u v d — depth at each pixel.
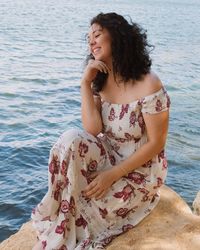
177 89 14.91
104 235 3.18
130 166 3.12
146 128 3.15
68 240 3.13
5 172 7.84
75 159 3.03
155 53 22.25
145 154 3.12
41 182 7.52
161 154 3.26
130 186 3.18
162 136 3.14
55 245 3.09
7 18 30.78
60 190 3.10
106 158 3.21
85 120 3.30
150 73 3.16
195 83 16.12
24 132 9.95
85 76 3.31
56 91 13.62
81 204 3.13
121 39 3.13
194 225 3.36
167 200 3.63
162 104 3.09
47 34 25.81
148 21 37.94
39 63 17.66
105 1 58.12
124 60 3.12
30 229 3.66
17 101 12.27
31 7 40.03
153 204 3.43
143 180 3.21
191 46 25.75
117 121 3.22
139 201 3.27
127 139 3.23
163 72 17.83
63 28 28.98
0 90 13.20
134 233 3.24
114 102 3.26
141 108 3.13
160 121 3.10
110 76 3.25
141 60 3.15
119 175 3.12
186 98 13.58
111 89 3.27
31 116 11.12
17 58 18.25
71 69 17.02
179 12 53.00
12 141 9.31
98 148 3.14
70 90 13.84
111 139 3.30
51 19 33.28
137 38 3.15
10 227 6.20
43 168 8.12
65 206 3.08
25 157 8.50
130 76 3.14
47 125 10.58
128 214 3.32
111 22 3.17
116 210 3.19
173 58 21.33
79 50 21.52
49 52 20.36
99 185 3.08
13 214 6.52
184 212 3.54
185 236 3.25
